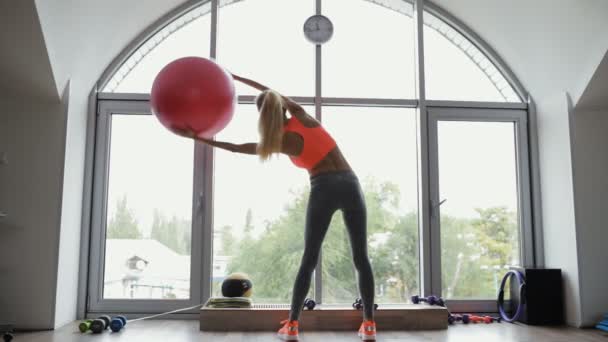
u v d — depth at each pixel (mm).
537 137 4289
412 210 4164
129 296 3961
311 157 2932
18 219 3568
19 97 3635
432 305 3727
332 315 3492
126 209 4035
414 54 4320
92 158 4020
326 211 2898
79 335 3244
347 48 4281
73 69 3666
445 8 4395
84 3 3379
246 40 4254
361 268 2969
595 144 3885
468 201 4211
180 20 4320
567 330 3535
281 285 3992
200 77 2633
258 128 2854
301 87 4188
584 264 3738
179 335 3250
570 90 3910
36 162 3619
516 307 3947
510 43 4207
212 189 4027
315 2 4301
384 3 4398
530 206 4254
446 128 4273
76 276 3861
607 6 3328
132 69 4215
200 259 3955
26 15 3043
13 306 3492
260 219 4055
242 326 3455
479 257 4164
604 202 3832
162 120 2666
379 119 4230
